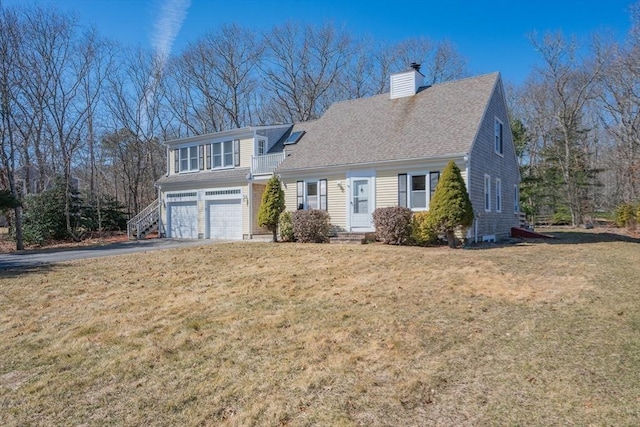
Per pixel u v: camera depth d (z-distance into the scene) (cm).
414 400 341
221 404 350
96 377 416
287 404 343
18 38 2248
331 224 1702
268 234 2025
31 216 2214
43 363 461
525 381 365
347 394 355
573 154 3144
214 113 3712
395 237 1423
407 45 3738
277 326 549
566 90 3119
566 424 296
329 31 3741
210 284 838
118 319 614
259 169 1991
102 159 3228
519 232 1897
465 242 1395
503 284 737
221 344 491
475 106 1609
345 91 3822
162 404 354
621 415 304
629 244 1455
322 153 1777
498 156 1791
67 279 938
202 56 3575
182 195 2292
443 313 578
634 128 2742
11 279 945
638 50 2419
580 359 407
